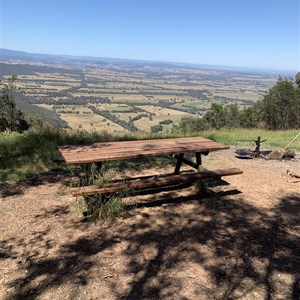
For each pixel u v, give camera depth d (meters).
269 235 3.68
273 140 10.23
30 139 7.91
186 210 4.27
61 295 2.60
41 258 3.09
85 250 3.25
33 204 4.29
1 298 2.55
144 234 3.60
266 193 4.96
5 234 3.51
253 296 2.66
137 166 6.23
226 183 5.34
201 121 27.45
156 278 2.84
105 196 4.08
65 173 5.62
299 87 23.69
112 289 2.69
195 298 2.61
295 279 2.90
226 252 3.29
